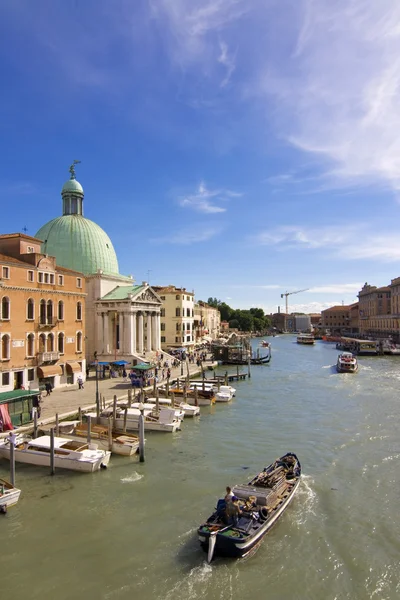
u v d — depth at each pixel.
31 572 16.27
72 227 68.44
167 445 30.94
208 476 24.97
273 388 54.41
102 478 24.81
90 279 66.19
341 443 30.80
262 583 15.62
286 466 23.88
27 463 26.73
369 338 140.00
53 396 42.03
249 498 19.09
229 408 43.03
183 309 89.31
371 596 14.98
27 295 42.25
